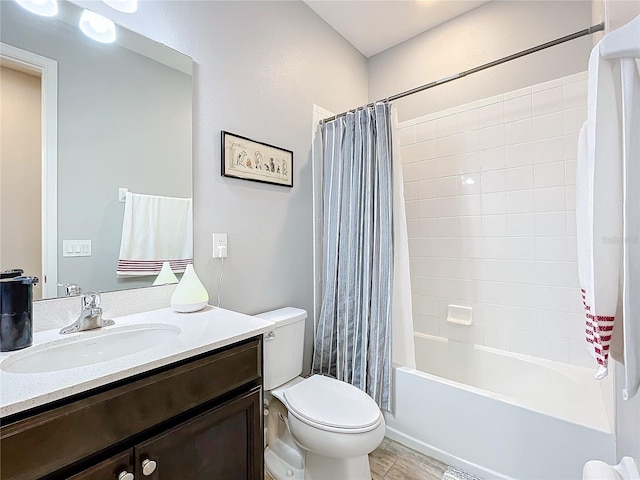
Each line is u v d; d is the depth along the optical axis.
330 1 2.05
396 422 1.76
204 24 1.48
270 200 1.80
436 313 2.29
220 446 0.97
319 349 1.98
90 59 1.14
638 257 0.59
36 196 1.02
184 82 1.40
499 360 1.99
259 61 1.74
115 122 1.20
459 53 2.20
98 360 1.01
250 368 1.07
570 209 1.80
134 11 1.25
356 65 2.53
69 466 0.67
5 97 0.97
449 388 1.58
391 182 1.74
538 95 1.89
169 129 1.35
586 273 0.85
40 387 0.66
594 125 0.66
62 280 1.07
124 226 1.22
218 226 1.53
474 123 2.12
